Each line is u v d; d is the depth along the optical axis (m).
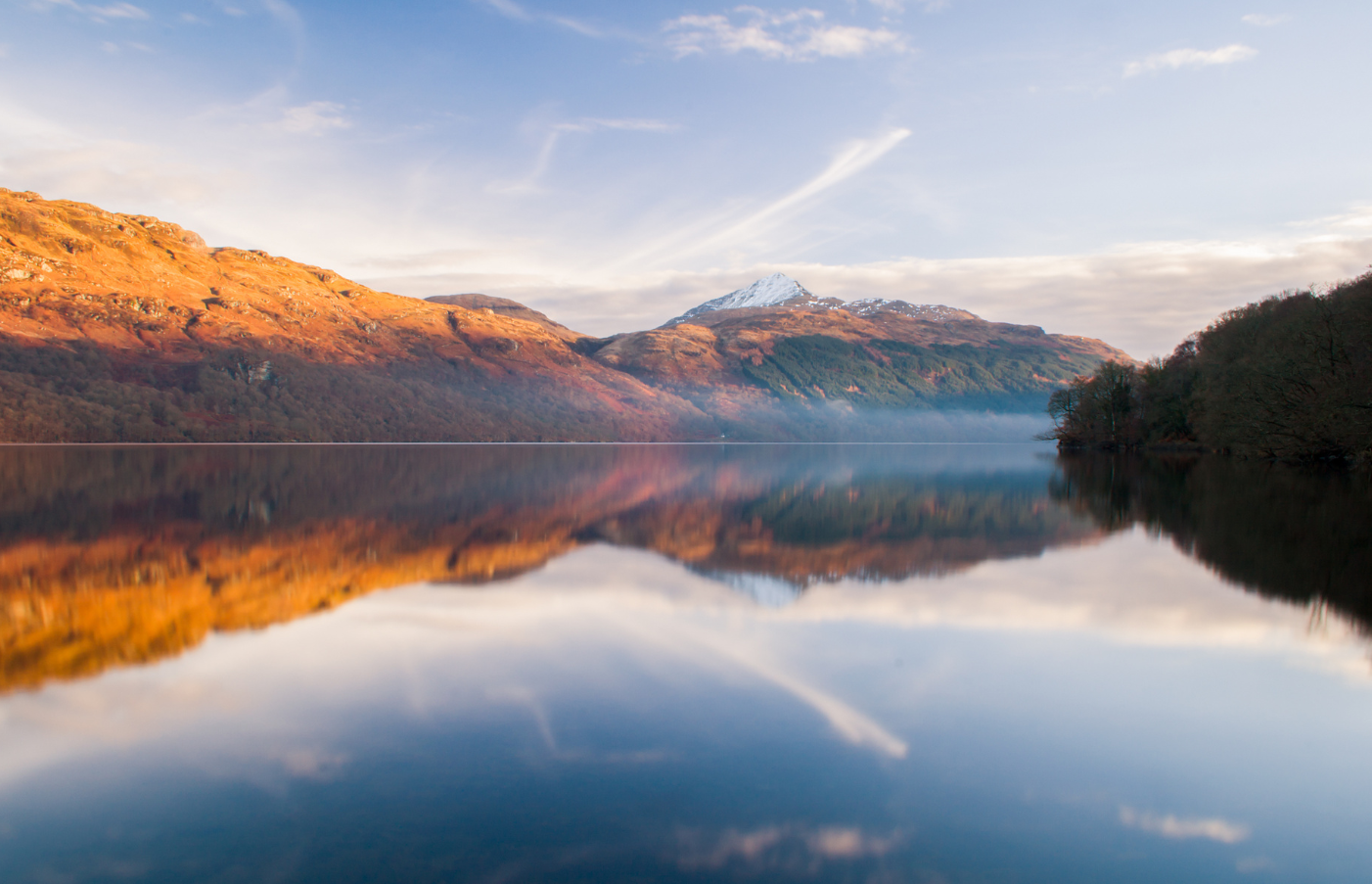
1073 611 11.15
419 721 6.89
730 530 21.06
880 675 8.28
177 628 10.02
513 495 31.42
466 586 12.92
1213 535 18.77
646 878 4.52
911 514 25.09
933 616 10.92
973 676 8.23
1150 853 4.88
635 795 5.56
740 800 5.49
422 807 5.36
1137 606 11.42
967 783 5.79
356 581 13.39
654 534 20.05
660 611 11.22
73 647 9.11
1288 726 6.86
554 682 7.97
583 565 15.17
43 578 13.49
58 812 5.27
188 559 15.45
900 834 5.09
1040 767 6.06
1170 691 7.76
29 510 24.16
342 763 6.04
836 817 5.28
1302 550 16.41
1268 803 5.53
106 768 5.93
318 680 7.97
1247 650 9.15
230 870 4.59
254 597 11.98
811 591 12.61
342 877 4.51
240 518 22.50
